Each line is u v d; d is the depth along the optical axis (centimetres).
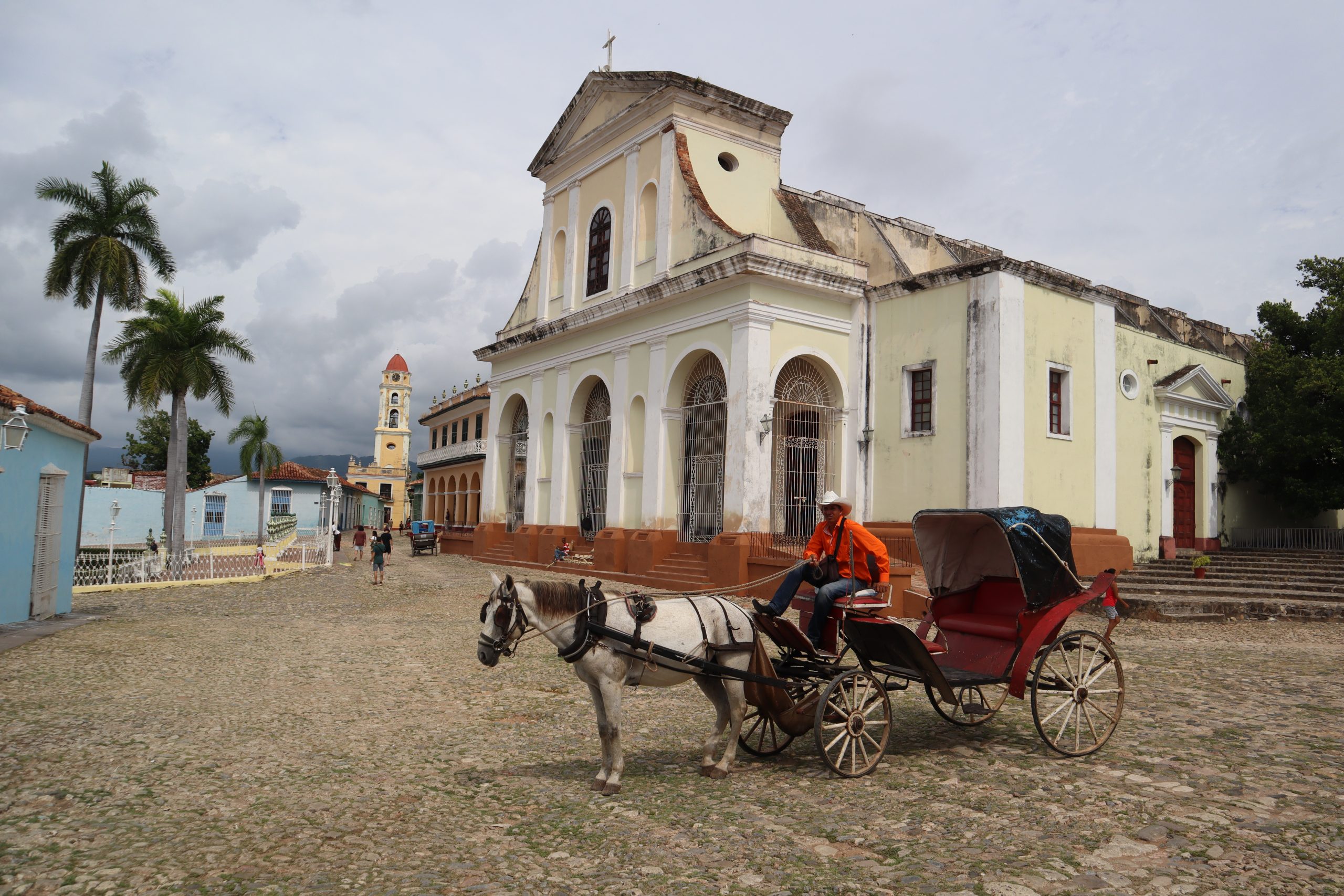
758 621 623
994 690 829
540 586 559
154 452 5750
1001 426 1673
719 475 2014
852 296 2014
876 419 1967
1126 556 1838
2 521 1208
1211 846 438
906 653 594
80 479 1494
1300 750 627
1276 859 421
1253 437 2216
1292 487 2136
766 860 429
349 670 998
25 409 1145
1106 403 1895
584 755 646
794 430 2094
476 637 1277
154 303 2823
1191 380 2148
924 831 466
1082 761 607
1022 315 1734
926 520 707
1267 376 2234
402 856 442
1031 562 632
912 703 823
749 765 617
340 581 2241
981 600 739
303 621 1448
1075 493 1808
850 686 616
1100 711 648
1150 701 803
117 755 632
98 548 2853
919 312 1883
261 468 4053
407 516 8975
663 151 2212
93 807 520
